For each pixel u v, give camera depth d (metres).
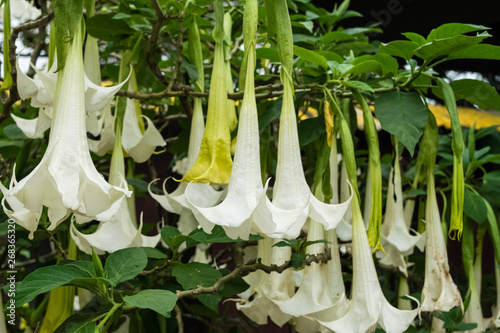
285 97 1.05
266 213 0.93
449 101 1.31
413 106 1.33
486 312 2.36
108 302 1.09
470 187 1.81
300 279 1.42
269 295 1.30
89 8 1.36
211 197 1.29
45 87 1.13
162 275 1.44
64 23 0.97
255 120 1.01
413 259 2.13
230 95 1.34
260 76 1.54
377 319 1.13
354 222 1.19
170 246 1.29
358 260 1.17
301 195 1.01
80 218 0.97
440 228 1.32
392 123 1.31
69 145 0.93
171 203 1.30
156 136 1.31
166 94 1.34
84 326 1.02
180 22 1.38
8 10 1.22
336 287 1.27
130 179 1.66
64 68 0.97
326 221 1.02
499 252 1.68
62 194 0.88
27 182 0.89
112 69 1.93
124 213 1.26
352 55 1.58
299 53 1.35
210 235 1.28
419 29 2.51
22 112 1.61
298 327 1.31
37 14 1.95
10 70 1.24
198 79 1.38
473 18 2.32
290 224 0.95
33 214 0.95
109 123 1.39
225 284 1.32
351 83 1.33
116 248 1.22
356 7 2.59
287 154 1.03
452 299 1.27
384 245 1.46
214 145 1.06
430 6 2.34
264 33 1.77
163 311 1.01
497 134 2.25
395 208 1.46
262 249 1.38
